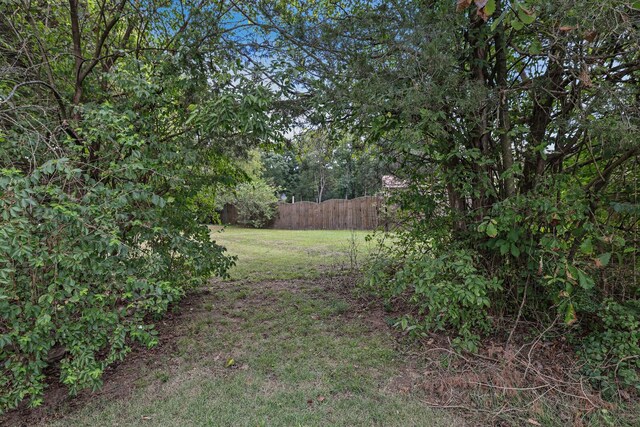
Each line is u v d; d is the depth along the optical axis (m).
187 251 3.21
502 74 2.95
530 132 2.91
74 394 2.19
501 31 2.65
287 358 2.80
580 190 2.52
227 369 2.66
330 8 3.59
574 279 2.29
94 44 3.66
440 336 3.02
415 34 2.58
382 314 3.69
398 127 2.67
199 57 3.07
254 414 2.11
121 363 2.76
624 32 1.96
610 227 2.53
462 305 2.79
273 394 2.32
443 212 3.54
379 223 4.84
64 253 1.92
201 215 4.09
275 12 3.34
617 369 2.32
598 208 2.72
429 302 2.75
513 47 2.75
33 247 1.80
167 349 2.99
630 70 2.44
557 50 2.34
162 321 3.58
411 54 2.61
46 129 2.27
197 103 3.16
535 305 2.94
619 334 2.44
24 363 2.04
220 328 3.40
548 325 2.82
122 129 2.36
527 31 2.53
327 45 3.13
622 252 2.75
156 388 2.42
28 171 2.07
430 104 2.54
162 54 3.18
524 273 2.82
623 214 2.68
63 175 2.04
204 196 4.28
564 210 2.39
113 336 2.22
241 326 3.45
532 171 2.99
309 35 3.15
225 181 4.07
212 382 2.47
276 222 17.17
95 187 2.14
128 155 2.58
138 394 2.34
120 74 2.81
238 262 6.63
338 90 2.94
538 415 2.04
